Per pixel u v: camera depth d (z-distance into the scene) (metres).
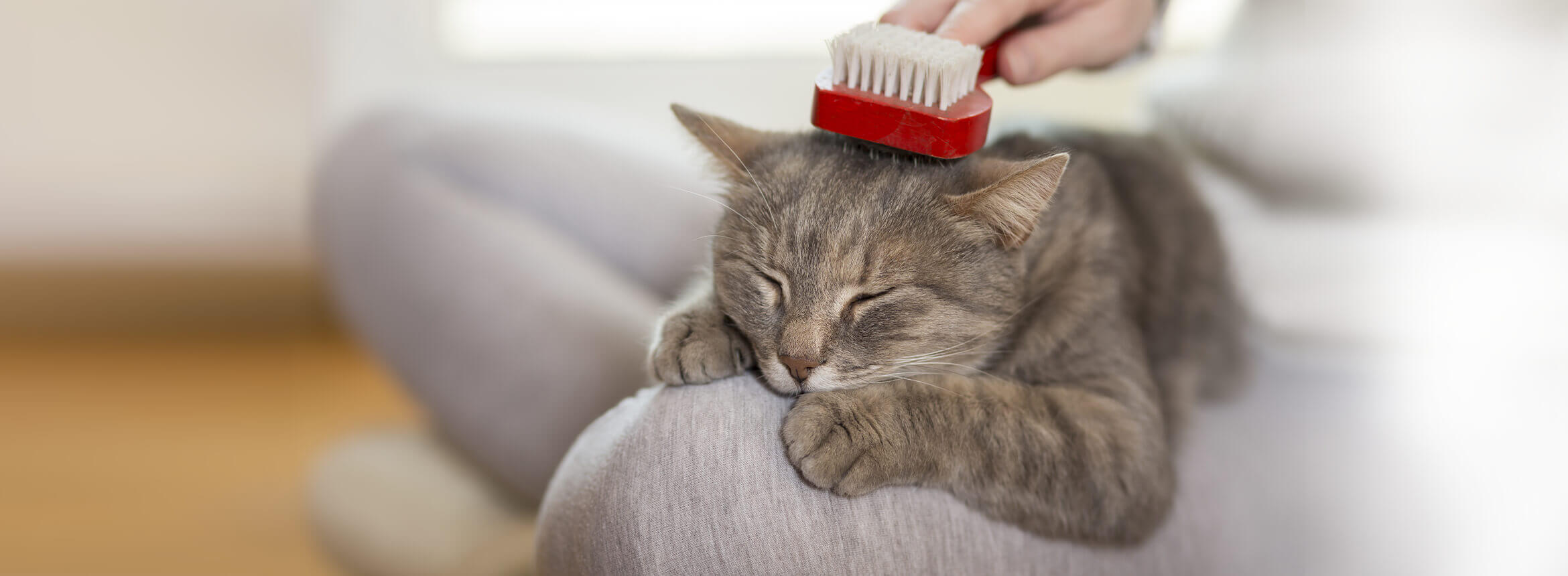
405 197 1.99
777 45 3.40
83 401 3.11
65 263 3.33
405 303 1.99
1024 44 1.34
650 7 3.36
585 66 3.37
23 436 2.93
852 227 1.26
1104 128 1.74
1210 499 1.34
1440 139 1.64
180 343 3.44
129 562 2.47
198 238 3.34
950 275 1.28
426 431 2.31
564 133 2.18
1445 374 1.54
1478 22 1.68
